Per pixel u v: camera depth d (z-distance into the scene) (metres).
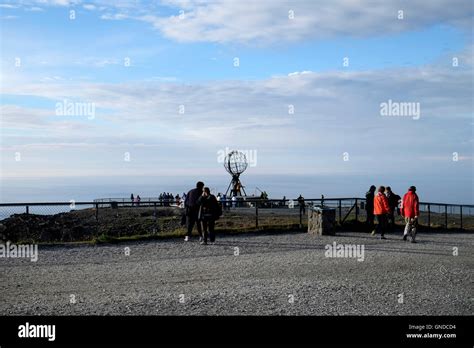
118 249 19.25
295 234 24.59
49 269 15.30
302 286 13.11
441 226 30.06
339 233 25.58
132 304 11.12
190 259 17.30
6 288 12.67
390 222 28.06
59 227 27.05
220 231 23.84
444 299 12.20
